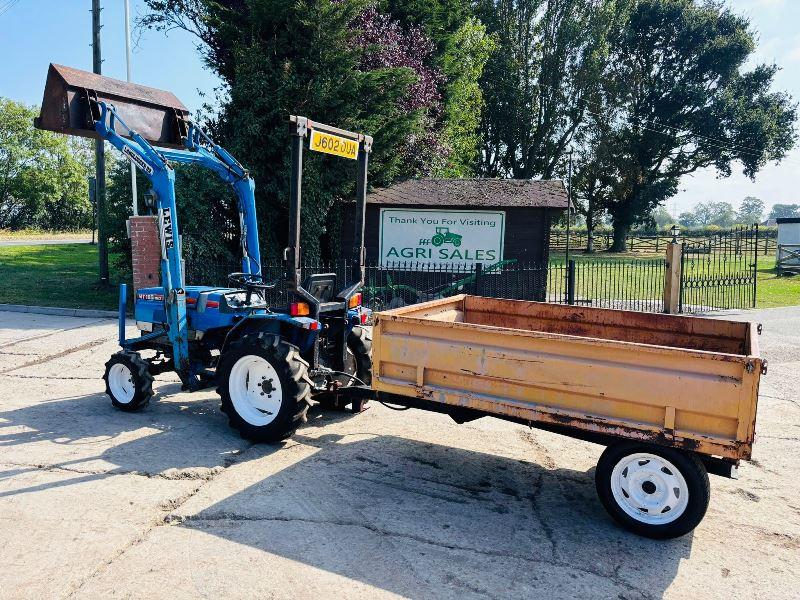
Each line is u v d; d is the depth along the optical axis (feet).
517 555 12.48
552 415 13.91
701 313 48.34
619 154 134.51
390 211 48.11
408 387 15.83
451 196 48.19
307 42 46.91
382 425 20.58
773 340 37.40
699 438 12.36
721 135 134.72
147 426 19.47
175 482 15.26
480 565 12.01
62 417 20.20
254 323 19.40
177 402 22.16
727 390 12.01
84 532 12.71
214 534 12.77
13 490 14.57
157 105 21.33
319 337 19.35
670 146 138.31
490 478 16.47
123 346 21.98
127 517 13.39
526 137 131.34
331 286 19.52
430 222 47.47
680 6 133.39
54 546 12.16
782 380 27.94
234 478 15.65
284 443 18.42
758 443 19.98
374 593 10.92
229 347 19.48
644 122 137.28
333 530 13.15
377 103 49.34
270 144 45.88
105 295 49.08
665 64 138.51
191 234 43.52
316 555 12.10
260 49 46.14
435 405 15.85
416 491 15.39
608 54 133.39
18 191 152.56
